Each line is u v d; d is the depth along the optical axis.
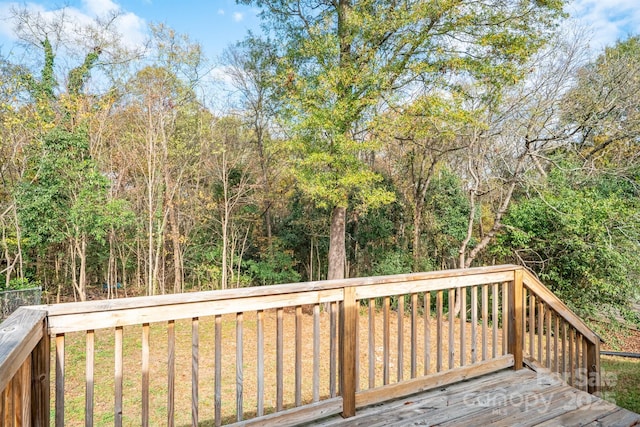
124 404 4.48
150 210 11.09
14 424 1.13
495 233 9.48
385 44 8.30
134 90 10.94
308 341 7.30
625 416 2.20
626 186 8.76
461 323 2.74
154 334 7.84
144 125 11.07
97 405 4.50
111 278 12.01
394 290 2.41
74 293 11.09
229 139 12.82
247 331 8.07
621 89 8.84
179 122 11.77
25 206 9.55
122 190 11.37
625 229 7.93
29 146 9.77
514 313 2.93
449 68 7.84
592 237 8.20
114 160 11.01
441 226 11.59
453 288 2.67
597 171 8.50
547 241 8.62
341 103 7.38
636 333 9.07
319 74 7.66
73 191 10.05
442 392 2.49
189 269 13.17
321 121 7.34
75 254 11.15
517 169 8.87
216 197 12.94
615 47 9.80
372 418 2.13
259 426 1.91
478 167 9.64
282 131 11.26
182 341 7.38
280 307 2.01
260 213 13.55
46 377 1.42
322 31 7.77
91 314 1.54
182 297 1.72
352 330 2.21
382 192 7.95
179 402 4.54
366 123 7.86
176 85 11.31
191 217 12.49
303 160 7.77
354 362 2.21
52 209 9.89
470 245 10.96
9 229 9.91
